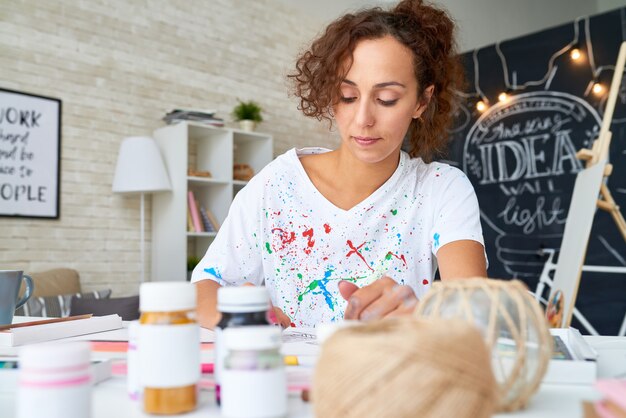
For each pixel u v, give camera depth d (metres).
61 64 3.38
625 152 3.91
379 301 0.69
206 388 0.55
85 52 3.48
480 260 1.05
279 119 4.50
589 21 4.12
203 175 3.64
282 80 4.54
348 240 1.19
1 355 0.70
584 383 0.57
